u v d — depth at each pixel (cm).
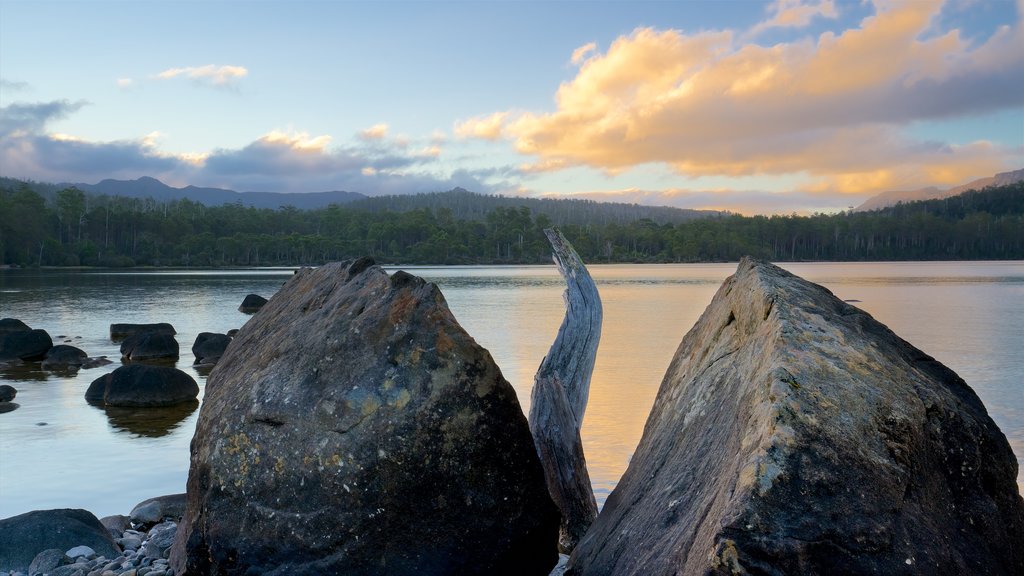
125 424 1355
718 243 18250
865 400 311
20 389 1783
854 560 259
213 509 463
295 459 440
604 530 413
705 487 325
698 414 398
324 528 430
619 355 2130
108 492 926
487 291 5956
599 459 978
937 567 270
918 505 291
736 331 429
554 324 3088
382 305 465
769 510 263
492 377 440
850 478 277
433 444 428
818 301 405
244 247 15125
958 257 19250
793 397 299
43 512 690
